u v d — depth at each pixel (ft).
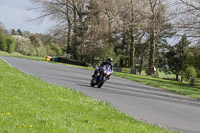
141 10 418.72
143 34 524.52
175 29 303.68
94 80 144.05
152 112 89.10
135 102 106.63
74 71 262.67
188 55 497.46
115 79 238.89
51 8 534.78
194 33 298.97
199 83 286.25
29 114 59.11
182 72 604.90
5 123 50.42
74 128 53.93
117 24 468.75
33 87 98.78
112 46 526.98
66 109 71.77
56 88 104.73
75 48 560.20
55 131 50.24
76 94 98.78
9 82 101.19
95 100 91.30
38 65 274.36
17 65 228.02
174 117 84.89
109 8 471.21
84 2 549.95
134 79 262.88
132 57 497.05
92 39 532.73
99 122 62.64
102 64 144.36
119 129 57.88
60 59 518.37
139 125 64.85
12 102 67.62
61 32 548.72
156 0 431.43
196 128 72.79
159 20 347.56
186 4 298.56
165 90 190.70
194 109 108.47
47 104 73.72
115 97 113.60
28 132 47.60
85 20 538.88
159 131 61.41
